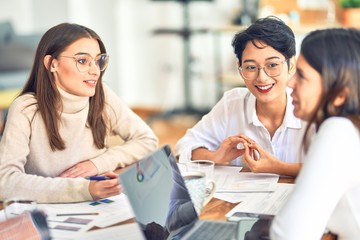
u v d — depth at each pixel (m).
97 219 1.59
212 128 2.30
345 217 1.35
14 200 1.55
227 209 1.65
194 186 1.61
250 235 1.43
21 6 7.79
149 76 7.39
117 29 7.33
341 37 1.31
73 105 2.04
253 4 6.25
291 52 1.98
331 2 5.67
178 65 7.13
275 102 2.10
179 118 6.97
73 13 7.39
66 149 2.06
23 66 6.46
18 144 1.96
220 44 6.68
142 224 1.31
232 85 6.25
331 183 1.27
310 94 1.34
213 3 6.68
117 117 2.30
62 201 1.75
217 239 1.41
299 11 5.74
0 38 6.88
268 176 1.99
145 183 1.37
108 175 1.83
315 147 1.31
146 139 2.31
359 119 1.32
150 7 7.18
